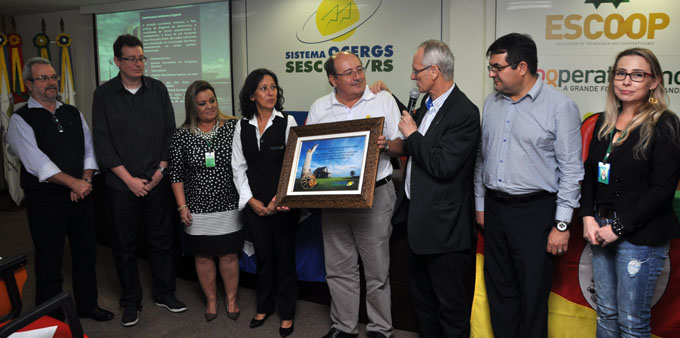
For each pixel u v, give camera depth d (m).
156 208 2.85
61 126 2.60
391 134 2.26
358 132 2.12
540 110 1.83
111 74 5.98
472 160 2.04
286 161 2.26
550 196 1.88
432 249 2.02
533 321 1.91
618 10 3.70
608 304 1.82
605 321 1.85
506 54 1.79
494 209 2.01
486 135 2.01
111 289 3.32
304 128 2.27
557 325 2.19
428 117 2.07
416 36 4.43
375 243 2.29
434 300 2.26
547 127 1.81
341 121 2.18
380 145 2.04
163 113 2.88
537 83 1.85
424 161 1.95
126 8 5.70
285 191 2.21
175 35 5.48
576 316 2.14
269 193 2.45
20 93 6.15
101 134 2.71
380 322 2.40
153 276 2.97
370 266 2.33
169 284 2.97
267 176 2.45
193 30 5.37
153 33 5.60
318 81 4.90
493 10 4.02
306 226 2.88
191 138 2.61
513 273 2.03
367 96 2.28
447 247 2.01
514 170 1.88
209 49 5.32
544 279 1.90
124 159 2.73
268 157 2.43
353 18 4.64
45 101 2.56
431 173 1.95
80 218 2.69
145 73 5.72
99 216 4.30
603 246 1.75
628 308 1.72
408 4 4.41
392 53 4.54
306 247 2.90
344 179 2.08
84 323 2.77
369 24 4.59
